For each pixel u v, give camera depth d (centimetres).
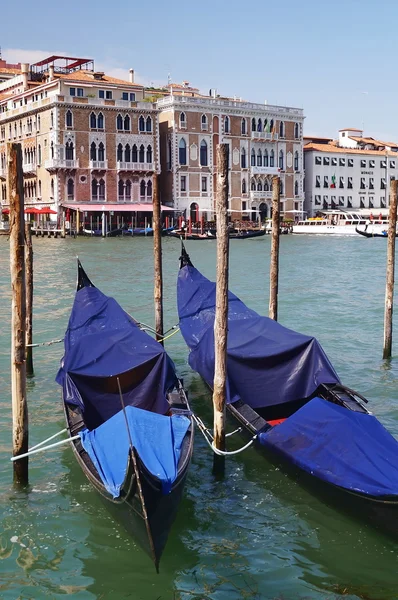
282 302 2481
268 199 7625
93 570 745
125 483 721
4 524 834
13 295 895
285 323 2055
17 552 779
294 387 1110
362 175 8512
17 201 876
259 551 777
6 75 8275
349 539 799
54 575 738
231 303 1452
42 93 6519
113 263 3847
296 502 884
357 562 755
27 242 1470
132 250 4775
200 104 6981
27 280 1468
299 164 7869
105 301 1498
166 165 6988
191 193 7006
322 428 889
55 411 1238
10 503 887
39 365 1545
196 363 1254
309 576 732
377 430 871
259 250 5069
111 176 6494
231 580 726
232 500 892
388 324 1562
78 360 1124
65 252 4566
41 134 6438
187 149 6956
